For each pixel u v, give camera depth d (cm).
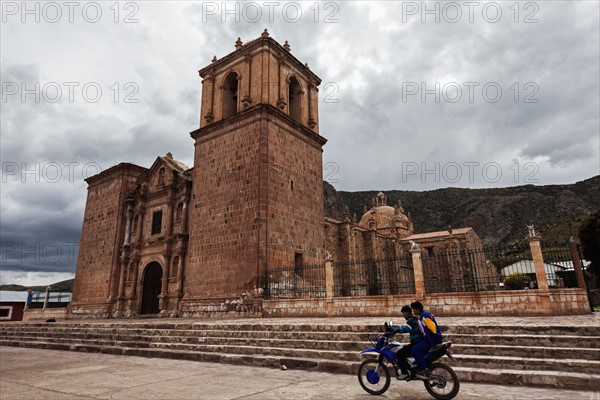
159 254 3300
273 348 1293
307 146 3095
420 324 812
